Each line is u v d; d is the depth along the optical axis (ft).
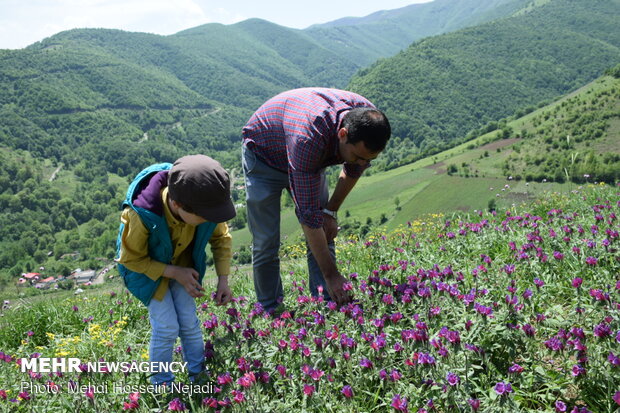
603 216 16.93
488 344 9.22
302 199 11.44
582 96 547.90
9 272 497.05
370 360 9.32
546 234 15.71
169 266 9.84
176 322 10.19
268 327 11.34
